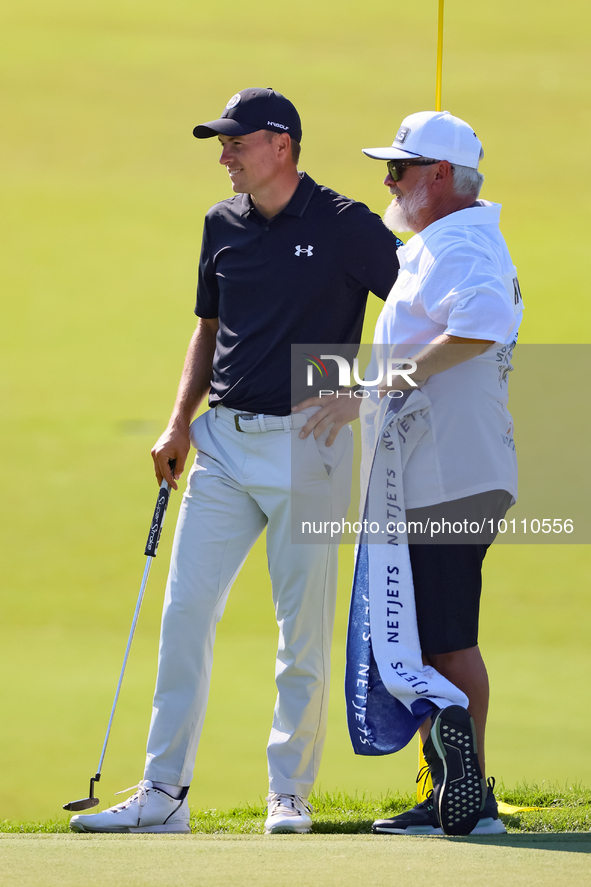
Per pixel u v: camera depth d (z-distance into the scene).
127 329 113.50
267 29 195.88
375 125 156.62
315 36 191.62
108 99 172.38
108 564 69.75
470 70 174.75
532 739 42.22
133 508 77.81
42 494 79.38
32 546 72.00
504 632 58.72
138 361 106.44
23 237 134.62
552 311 106.81
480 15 196.50
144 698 50.91
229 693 50.56
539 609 61.97
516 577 66.94
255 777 40.06
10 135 162.75
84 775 41.88
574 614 61.00
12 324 114.00
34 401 97.19
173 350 108.94
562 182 141.00
